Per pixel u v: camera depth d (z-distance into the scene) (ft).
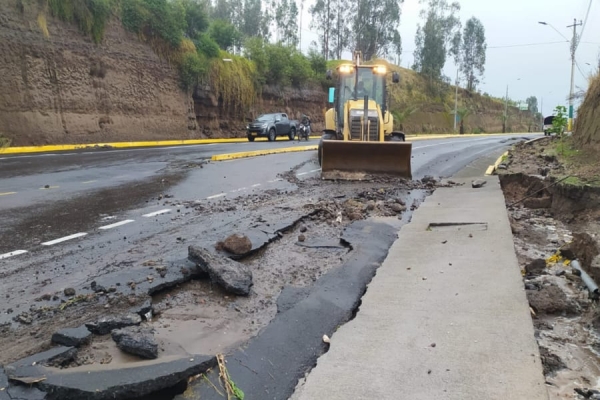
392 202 30.32
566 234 25.68
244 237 19.22
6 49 62.95
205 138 105.91
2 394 9.62
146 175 41.57
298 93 147.95
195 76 100.78
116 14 83.71
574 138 50.67
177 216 26.09
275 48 136.98
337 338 12.33
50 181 36.78
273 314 14.24
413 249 19.84
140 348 11.14
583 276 17.51
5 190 32.37
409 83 241.55
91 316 13.35
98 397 9.61
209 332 12.94
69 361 11.00
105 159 52.80
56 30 70.95
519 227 26.78
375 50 230.27
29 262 18.06
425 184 38.29
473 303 14.05
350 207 28.53
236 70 116.78
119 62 83.10
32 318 13.25
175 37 94.99
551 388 11.21
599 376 11.76
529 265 19.24
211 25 125.59
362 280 17.02
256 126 99.19
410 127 218.79
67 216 25.68
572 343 13.43
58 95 70.49
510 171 40.50
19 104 64.39
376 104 46.70
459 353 11.34
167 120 94.27
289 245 21.24
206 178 40.81
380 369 10.82
